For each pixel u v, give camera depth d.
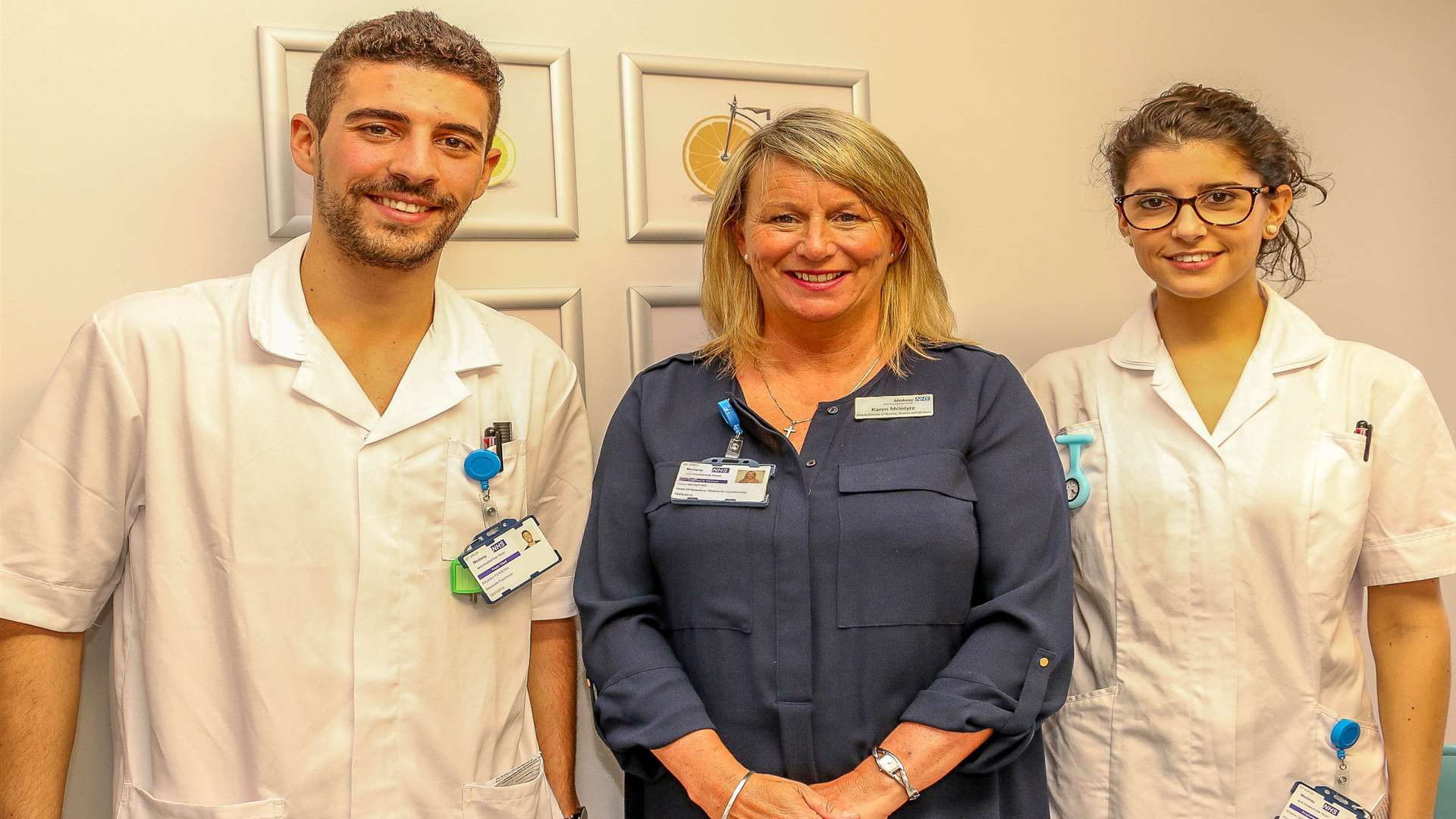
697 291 1.82
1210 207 1.40
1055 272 2.05
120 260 1.53
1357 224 2.19
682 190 1.81
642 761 1.30
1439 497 1.43
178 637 1.27
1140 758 1.46
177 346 1.30
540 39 1.72
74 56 1.51
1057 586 1.28
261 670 1.26
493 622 1.39
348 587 1.29
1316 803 1.37
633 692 1.26
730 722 1.27
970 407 1.32
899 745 1.20
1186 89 1.46
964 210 1.98
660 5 1.79
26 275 1.49
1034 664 1.23
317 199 1.32
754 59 1.85
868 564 1.26
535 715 1.55
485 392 1.42
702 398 1.41
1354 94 2.20
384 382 1.37
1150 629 1.47
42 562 1.27
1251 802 1.42
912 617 1.26
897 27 1.94
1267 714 1.42
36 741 1.27
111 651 1.51
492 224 1.68
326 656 1.28
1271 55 2.15
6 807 1.26
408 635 1.31
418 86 1.26
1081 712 1.52
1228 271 1.42
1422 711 1.45
